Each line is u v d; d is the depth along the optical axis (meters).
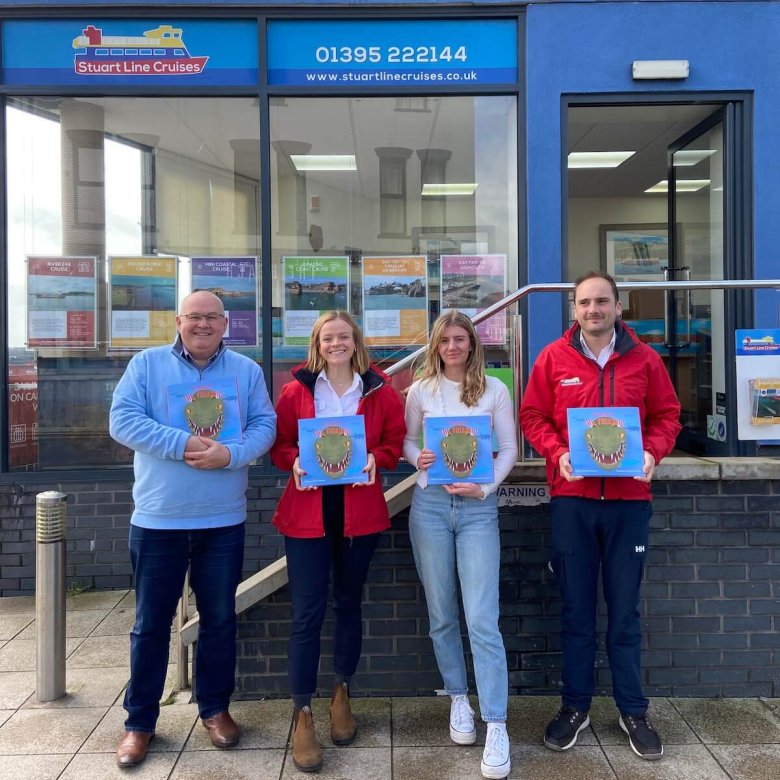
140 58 4.90
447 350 2.92
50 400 4.94
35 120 4.93
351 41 4.92
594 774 2.78
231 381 2.88
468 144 5.04
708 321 4.77
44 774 2.80
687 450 5.15
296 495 2.87
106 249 5.00
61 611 3.43
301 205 5.05
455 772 2.80
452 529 2.92
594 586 2.96
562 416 2.93
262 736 3.05
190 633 3.45
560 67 4.86
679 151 5.82
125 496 4.88
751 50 4.82
